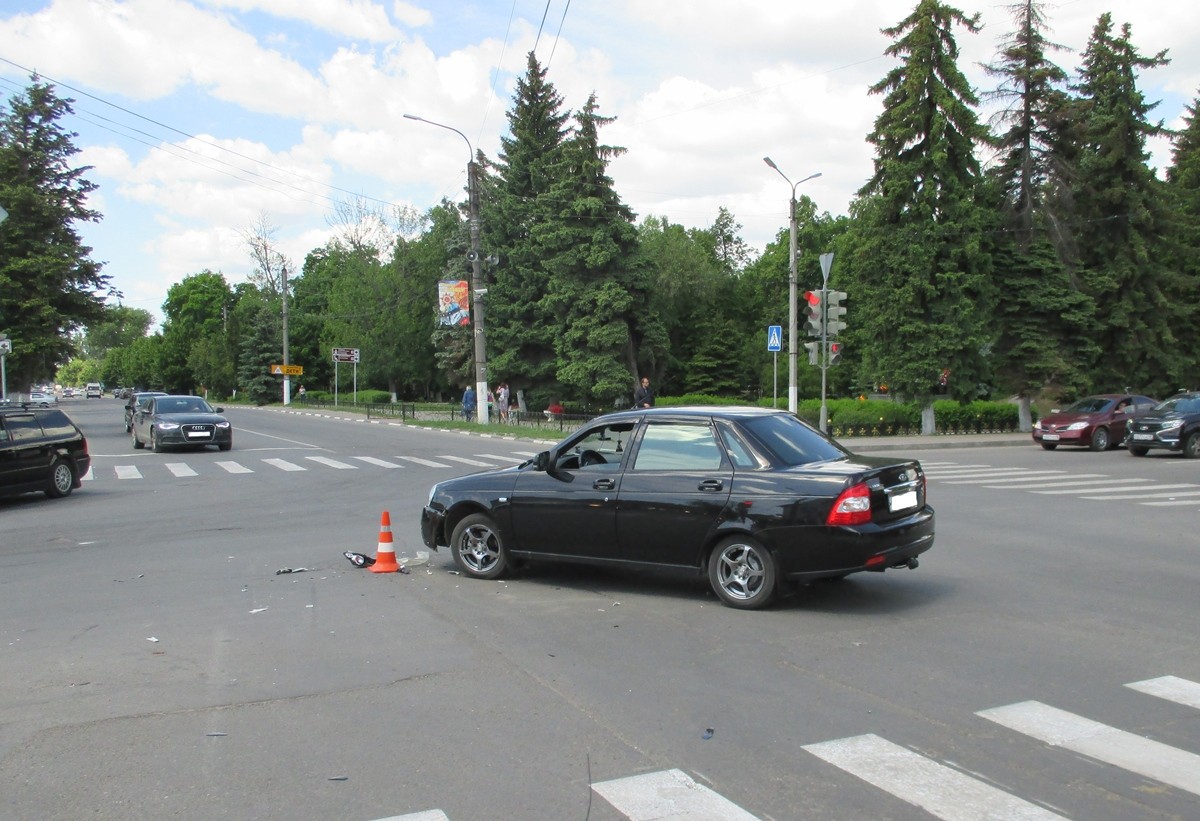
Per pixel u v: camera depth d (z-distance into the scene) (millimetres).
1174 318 35625
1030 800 3834
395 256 64062
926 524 7316
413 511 13180
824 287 24688
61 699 5234
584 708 4984
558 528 7898
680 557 7379
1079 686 5305
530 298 44531
